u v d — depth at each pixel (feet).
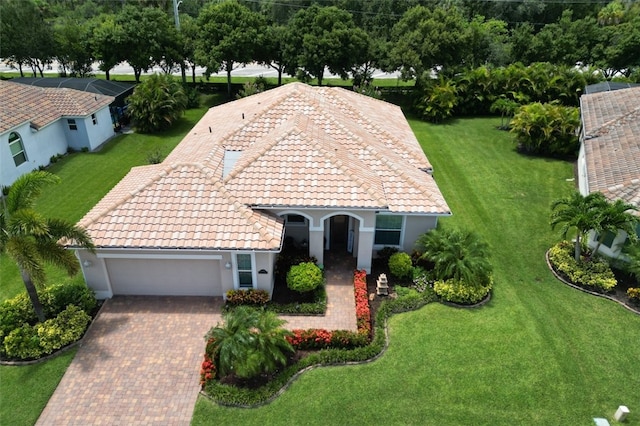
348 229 70.74
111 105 124.47
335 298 62.44
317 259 66.28
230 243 56.03
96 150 112.88
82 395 48.29
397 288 63.52
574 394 48.52
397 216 66.64
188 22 167.22
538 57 170.71
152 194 60.90
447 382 49.73
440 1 249.55
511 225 81.66
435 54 145.18
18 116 94.32
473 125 139.85
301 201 60.75
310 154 66.03
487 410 46.75
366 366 51.70
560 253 69.62
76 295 58.23
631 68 162.30
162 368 51.55
